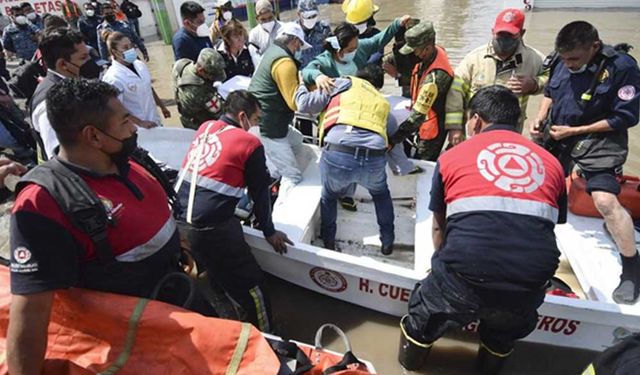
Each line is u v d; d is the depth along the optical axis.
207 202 2.09
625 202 2.75
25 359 1.23
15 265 1.20
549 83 2.63
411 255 2.98
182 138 3.52
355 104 2.48
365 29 4.49
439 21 11.50
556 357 2.33
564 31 2.28
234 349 1.38
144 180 1.57
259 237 2.58
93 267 1.38
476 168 1.73
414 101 3.22
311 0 5.18
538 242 1.62
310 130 4.36
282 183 3.24
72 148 1.33
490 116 1.85
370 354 2.39
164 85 7.64
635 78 2.23
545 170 1.72
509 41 2.88
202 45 4.61
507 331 1.92
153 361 1.40
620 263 2.54
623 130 2.38
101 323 1.42
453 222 1.75
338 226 3.26
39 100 2.51
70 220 1.25
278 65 2.89
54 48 2.56
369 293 2.50
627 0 12.09
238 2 13.50
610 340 2.23
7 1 9.92
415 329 2.02
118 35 3.40
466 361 2.34
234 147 2.11
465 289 1.74
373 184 2.60
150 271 1.52
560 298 2.13
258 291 2.32
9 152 4.68
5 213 3.78
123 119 1.37
